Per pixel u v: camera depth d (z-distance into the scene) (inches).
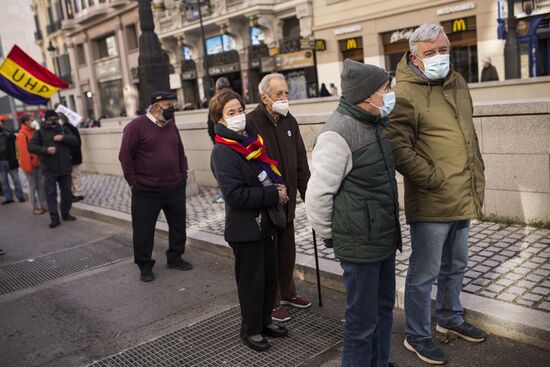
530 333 133.0
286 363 138.8
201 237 249.9
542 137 201.6
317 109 470.9
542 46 566.6
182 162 221.5
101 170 531.2
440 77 120.5
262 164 141.3
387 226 109.7
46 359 155.5
